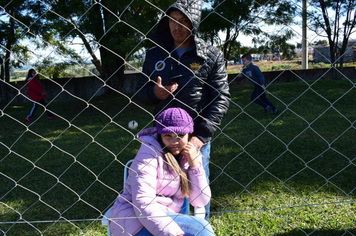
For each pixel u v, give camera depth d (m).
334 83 9.70
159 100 1.97
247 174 3.55
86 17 6.49
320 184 3.15
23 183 3.64
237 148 4.46
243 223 2.53
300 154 4.05
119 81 11.03
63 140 5.66
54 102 10.93
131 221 1.60
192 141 1.83
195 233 1.63
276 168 3.65
